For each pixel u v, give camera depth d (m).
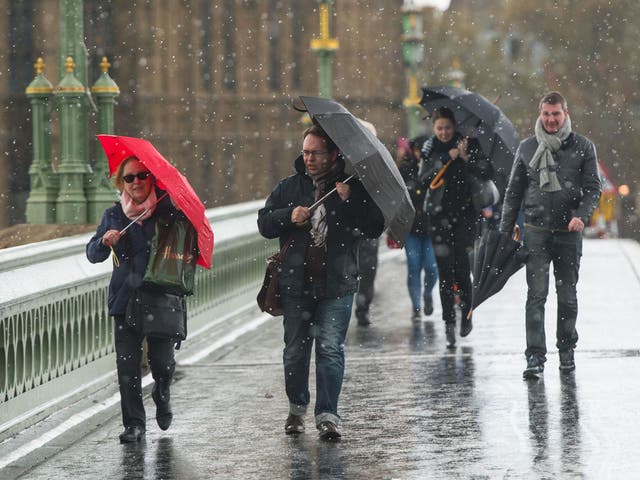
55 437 23.78
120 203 22.98
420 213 40.09
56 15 174.00
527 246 29.17
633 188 185.88
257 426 24.70
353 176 23.09
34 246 25.94
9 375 23.88
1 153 175.00
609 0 185.62
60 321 26.44
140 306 22.80
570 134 29.06
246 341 36.88
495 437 22.92
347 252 23.34
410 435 23.34
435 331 38.09
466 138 35.59
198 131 191.88
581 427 23.53
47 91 37.25
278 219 23.11
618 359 31.03
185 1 189.38
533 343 28.86
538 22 193.25
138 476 20.88
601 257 62.16
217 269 39.72
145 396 28.20
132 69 184.88
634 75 184.38
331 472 20.77
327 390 23.28
